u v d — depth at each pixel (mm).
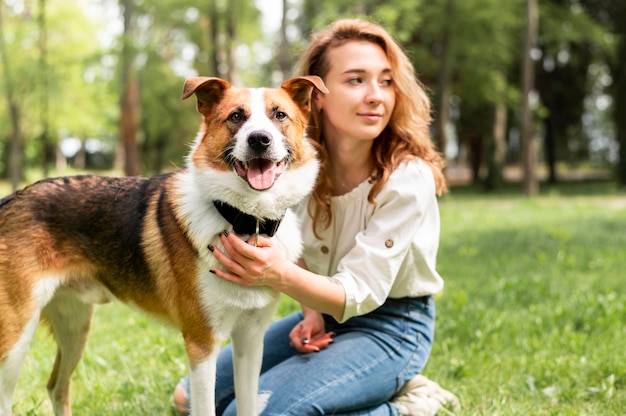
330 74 3531
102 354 4805
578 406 3732
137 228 3223
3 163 31797
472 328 5102
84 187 3357
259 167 2928
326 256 3715
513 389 4023
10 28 17797
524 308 5922
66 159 42500
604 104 31391
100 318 5980
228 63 20219
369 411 3455
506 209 16109
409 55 4270
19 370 3178
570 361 4332
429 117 3818
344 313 3270
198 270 3029
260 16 20375
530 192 21016
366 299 3266
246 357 3252
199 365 3049
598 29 24094
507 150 41875
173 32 23469
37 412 3820
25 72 17359
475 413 3625
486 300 6184
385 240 3367
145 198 3305
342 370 3344
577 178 31469
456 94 25391
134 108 19484
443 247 9797
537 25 24094
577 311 5512
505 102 24406
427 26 21297
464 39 21734
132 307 3355
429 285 3570
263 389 3342
